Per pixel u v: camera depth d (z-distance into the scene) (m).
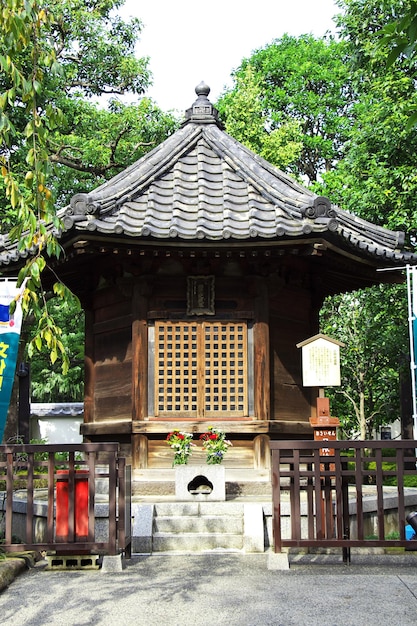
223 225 9.91
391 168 16.11
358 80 17.16
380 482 7.66
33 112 5.22
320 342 8.72
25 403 18.27
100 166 21.33
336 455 7.72
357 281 13.02
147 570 7.63
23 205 4.96
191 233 9.70
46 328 5.15
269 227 9.85
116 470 7.71
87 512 7.78
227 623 5.68
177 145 12.12
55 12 19.95
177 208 10.39
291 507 7.71
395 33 4.28
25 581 7.26
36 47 5.30
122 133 21.23
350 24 16.30
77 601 6.41
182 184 11.23
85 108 21.17
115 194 10.46
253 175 11.12
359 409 21.08
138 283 10.87
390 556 8.36
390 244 11.78
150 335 10.90
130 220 9.94
